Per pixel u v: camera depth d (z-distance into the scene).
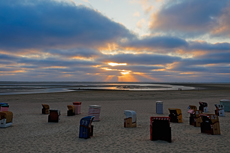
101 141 7.84
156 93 42.94
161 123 7.89
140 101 26.41
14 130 10.10
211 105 22.33
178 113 12.24
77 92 45.25
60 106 20.81
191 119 11.39
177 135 8.76
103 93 42.12
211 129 8.81
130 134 9.08
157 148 6.80
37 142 7.75
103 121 12.66
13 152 6.49
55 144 7.44
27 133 9.40
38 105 21.77
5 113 10.86
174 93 43.09
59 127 10.88
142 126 11.10
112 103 23.94
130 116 10.77
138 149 6.71
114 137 8.51
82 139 8.19
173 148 6.77
